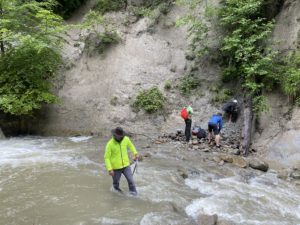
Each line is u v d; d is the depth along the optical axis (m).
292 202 8.18
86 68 16.86
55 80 16.56
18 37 13.16
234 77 14.91
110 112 15.27
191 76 15.74
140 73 16.17
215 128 12.28
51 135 15.01
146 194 8.18
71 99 16.06
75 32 18.23
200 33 15.59
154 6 18.03
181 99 15.19
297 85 11.98
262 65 12.62
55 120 15.52
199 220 6.82
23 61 14.47
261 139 12.25
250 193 8.58
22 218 6.89
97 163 10.46
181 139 13.36
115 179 8.12
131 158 10.92
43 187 8.52
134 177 9.27
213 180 9.38
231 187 8.92
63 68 16.95
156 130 14.36
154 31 17.38
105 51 17.08
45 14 14.23
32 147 12.55
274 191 8.80
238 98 14.38
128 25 17.78
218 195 8.36
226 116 14.08
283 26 13.72
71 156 11.19
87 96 16.02
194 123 14.22
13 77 14.22
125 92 15.64
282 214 7.57
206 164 10.55
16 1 14.41
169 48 16.80
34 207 7.40
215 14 15.41
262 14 14.29
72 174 9.45
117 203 7.64
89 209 7.32
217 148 12.23
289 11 13.82
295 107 11.96
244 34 13.69
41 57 14.54
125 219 6.88
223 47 14.12
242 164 10.52
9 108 13.30
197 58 16.02
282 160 10.91
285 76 12.29
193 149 12.16
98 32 17.38
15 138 14.41
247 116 12.38
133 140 13.73
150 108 14.80
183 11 17.34
